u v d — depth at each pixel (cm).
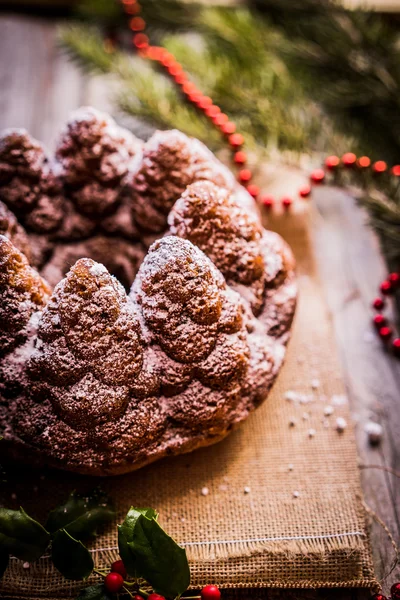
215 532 41
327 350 47
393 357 49
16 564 40
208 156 44
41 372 38
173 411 39
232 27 55
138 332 38
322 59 55
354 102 54
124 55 59
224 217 40
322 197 55
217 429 39
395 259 49
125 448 38
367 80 54
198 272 38
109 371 37
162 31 60
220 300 39
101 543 41
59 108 59
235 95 52
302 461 43
